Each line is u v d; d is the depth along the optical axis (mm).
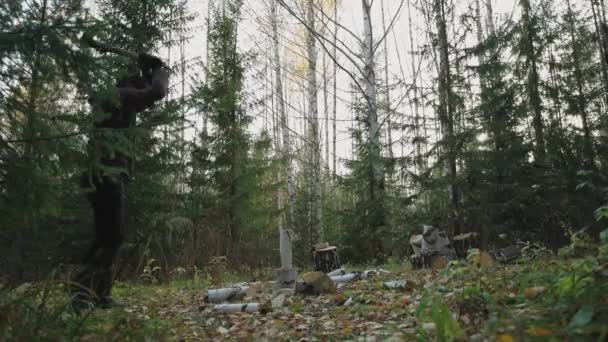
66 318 3240
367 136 14961
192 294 6820
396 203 14234
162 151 12477
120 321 3188
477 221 12445
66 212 10984
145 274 9508
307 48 18797
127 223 11820
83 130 3455
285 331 3721
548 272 4016
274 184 16672
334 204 21000
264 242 15305
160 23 12875
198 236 12258
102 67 3336
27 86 3377
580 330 1948
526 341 1998
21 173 3229
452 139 13055
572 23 14953
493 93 12711
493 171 12594
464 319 2855
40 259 11625
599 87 14375
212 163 15438
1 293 2959
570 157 12547
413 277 6766
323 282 5848
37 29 3035
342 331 3469
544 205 11898
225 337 3676
